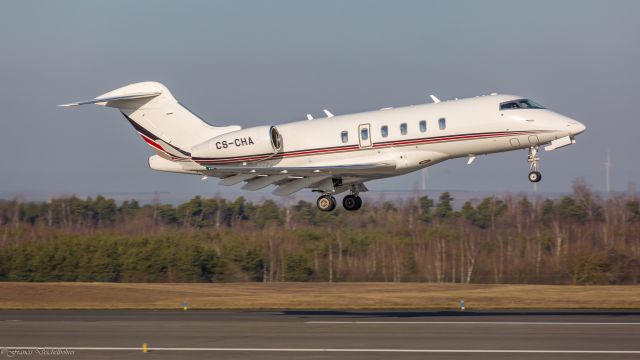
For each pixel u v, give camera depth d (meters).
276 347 64.44
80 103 112.44
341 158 106.00
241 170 104.81
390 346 64.31
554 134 96.94
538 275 160.00
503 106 99.56
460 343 65.31
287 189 108.94
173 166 117.44
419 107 103.50
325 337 68.56
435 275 166.50
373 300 98.69
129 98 114.06
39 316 85.31
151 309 92.81
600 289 109.19
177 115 115.50
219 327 74.94
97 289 112.12
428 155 102.06
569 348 63.03
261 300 99.50
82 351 64.19
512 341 66.00
